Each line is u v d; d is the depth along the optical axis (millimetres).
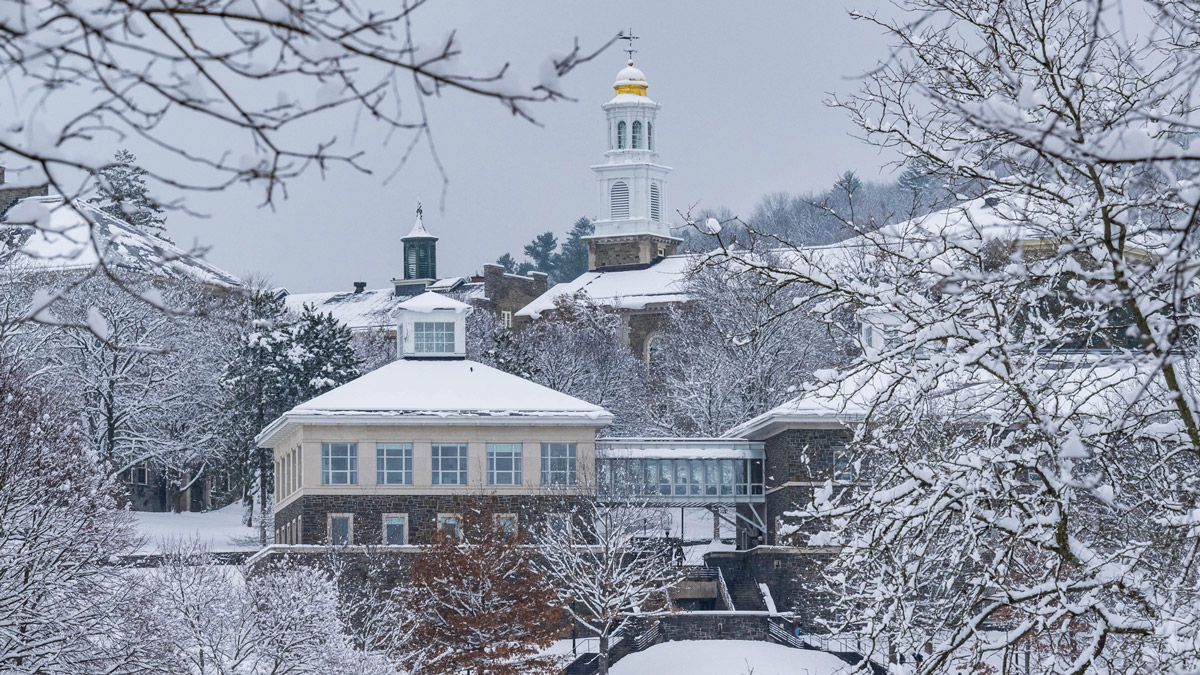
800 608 131375
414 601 111812
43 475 73750
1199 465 34094
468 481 139500
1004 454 31266
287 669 78688
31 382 121438
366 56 12031
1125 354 25891
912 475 31750
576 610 129875
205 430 184625
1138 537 33969
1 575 63156
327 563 122938
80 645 64625
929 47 32219
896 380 32625
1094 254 29594
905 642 33406
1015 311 31328
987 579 32031
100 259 13688
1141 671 32031
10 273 130750
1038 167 30391
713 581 137875
